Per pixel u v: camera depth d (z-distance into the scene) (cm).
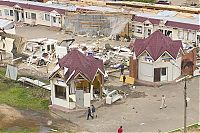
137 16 14600
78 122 8500
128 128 8156
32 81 10569
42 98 9725
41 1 17988
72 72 9019
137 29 14525
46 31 15688
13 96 9862
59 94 9162
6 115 8775
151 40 10650
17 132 8025
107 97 9325
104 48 13000
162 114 8788
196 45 13138
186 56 10888
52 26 15988
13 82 10744
